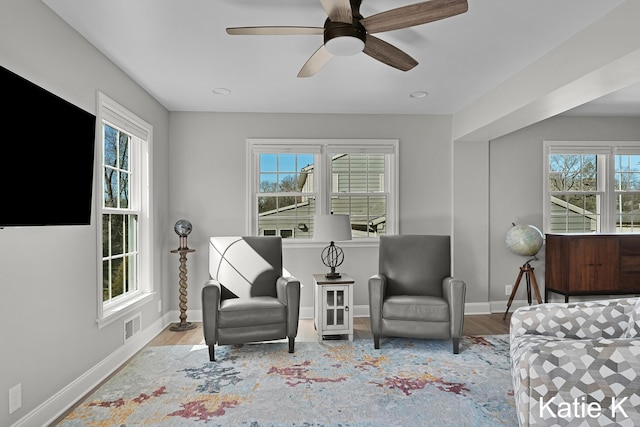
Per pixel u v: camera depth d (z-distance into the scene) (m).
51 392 2.35
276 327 3.40
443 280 3.80
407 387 2.76
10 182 1.83
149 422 2.30
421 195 4.83
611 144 5.03
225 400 2.58
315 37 2.76
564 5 2.35
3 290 1.97
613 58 2.40
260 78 3.56
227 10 2.39
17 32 2.05
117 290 3.45
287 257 4.69
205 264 4.61
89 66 2.79
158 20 2.50
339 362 3.23
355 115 4.77
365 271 4.76
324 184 4.74
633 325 1.93
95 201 2.85
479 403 2.52
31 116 1.96
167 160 4.52
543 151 4.98
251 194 4.65
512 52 3.02
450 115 4.86
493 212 4.92
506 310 4.64
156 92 3.92
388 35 2.75
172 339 3.89
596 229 5.09
